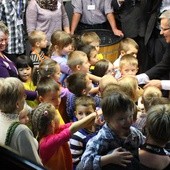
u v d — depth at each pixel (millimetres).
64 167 2760
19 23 5871
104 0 6336
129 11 6109
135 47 5062
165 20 4312
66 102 3648
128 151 2174
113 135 2232
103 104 2279
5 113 2490
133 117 2422
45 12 5980
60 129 2771
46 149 2582
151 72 4590
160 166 2072
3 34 4008
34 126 2729
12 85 2492
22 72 4258
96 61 4707
